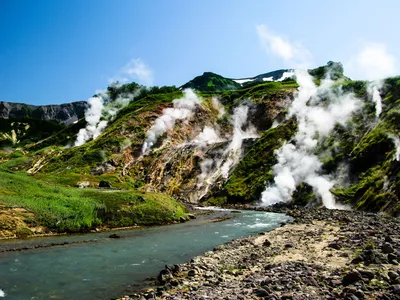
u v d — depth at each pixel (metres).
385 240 25.39
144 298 17.14
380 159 77.81
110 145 132.12
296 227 43.09
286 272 18.67
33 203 44.06
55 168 127.81
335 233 33.69
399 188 57.31
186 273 21.97
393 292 13.31
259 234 39.03
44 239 37.62
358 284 14.59
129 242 36.38
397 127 81.00
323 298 13.49
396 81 104.69
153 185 116.12
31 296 18.78
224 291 16.44
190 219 58.44
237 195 96.31
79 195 53.19
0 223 38.47
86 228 44.22
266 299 14.04
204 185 112.12
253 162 111.12
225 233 42.56
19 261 27.47
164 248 33.00
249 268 22.06
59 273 23.72
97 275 23.17
